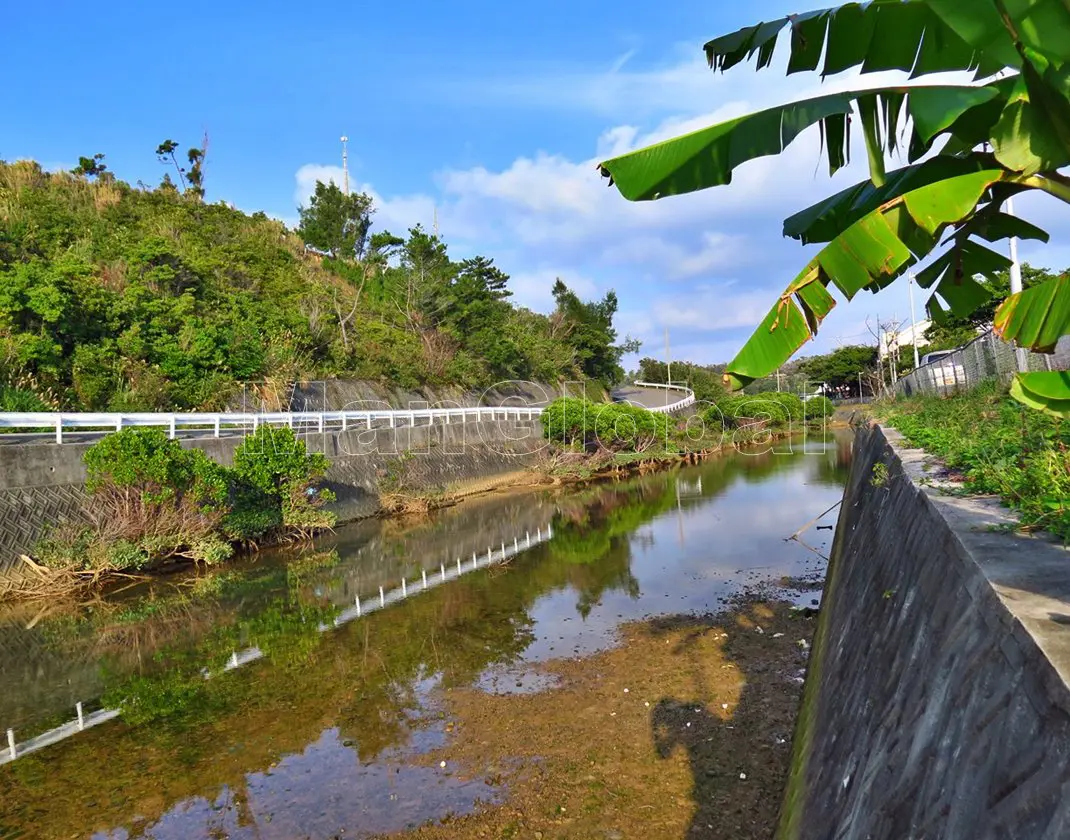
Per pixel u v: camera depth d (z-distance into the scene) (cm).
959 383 1512
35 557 1138
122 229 2945
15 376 1642
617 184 325
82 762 620
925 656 272
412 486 2070
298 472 1588
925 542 369
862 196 364
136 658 878
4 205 2734
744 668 764
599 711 681
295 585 1214
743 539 1463
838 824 293
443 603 1080
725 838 473
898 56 326
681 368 5909
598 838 485
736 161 319
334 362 2852
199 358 2158
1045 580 229
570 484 2628
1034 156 253
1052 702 157
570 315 5281
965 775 187
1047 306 242
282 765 606
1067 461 385
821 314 281
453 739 641
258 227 4375
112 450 1229
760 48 350
